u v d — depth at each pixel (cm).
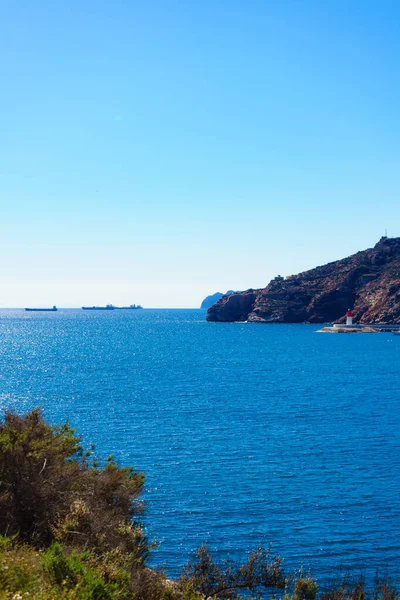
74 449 2309
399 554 2608
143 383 8719
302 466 3975
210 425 5388
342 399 7088
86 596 1147
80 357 13650
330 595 1981
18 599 991
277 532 2844
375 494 3388
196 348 16475
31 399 7056
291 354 14362
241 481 3619
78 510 1745
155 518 2992
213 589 1869
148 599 1454
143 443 4638
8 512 1753
